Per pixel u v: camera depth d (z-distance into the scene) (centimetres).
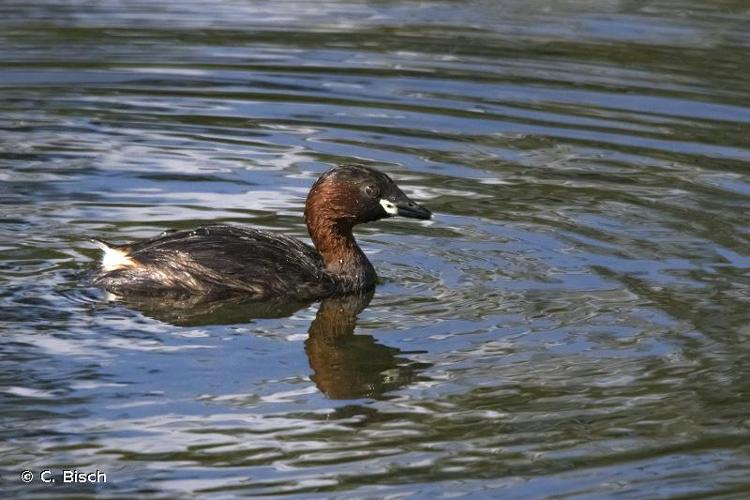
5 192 1559
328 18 2448
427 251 1441
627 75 2122
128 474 941
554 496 926
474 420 1041
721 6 2547
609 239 1466
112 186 1602
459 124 1880
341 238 1367
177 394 1073
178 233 1347
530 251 1434
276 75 2097
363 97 1995
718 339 1202
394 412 1051
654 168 1714
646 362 1153
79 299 1269
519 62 2183
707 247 1444
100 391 1073
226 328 1229
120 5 2522
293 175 1669
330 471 952
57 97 1958
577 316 1256
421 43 2289
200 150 1752
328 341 1201
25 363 1117
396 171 1684
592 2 2573
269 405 1059
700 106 1980
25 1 2538
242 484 931
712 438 1015
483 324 1239
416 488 932
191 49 2230
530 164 1728
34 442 982
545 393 1090
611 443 1005
